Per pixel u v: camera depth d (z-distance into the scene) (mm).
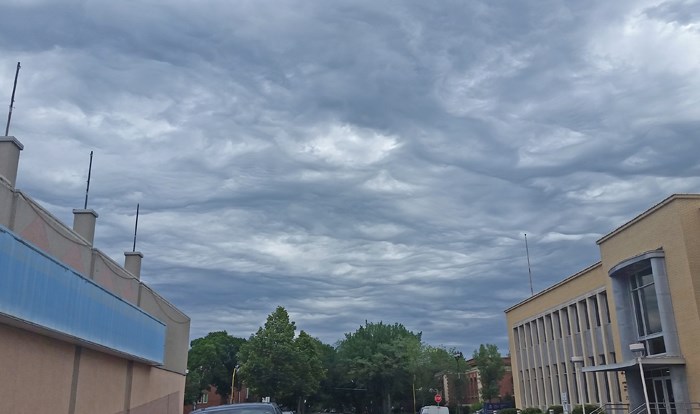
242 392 106188
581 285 35469
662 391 25141
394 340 94188
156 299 30328
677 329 23875
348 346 100000
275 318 77125
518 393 47531
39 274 14797
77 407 19203
